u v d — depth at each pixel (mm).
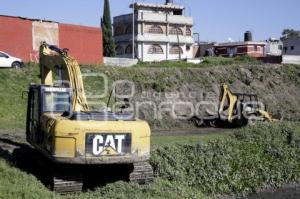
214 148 18703
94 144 11125
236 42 90750
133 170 12391
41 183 11516
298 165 20297
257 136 21312
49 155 11297
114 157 11289
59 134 10969
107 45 69875
